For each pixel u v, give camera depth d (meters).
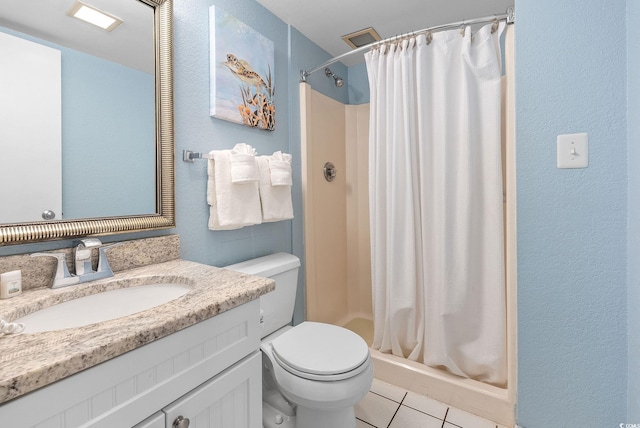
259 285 0.89
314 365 1.12
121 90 1.08
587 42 1.04
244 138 1.57
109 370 0.57
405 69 1.58
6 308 0.73
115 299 0.95
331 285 2.23
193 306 0.72
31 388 0.47
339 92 2.37
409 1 1.64
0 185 0.83
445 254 1.49
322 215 2.13
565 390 1.13
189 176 1.31
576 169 1.07
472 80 1.43
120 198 1.08
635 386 0.96
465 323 1.50
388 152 1.67
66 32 0.95
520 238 1.18
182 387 0.69
